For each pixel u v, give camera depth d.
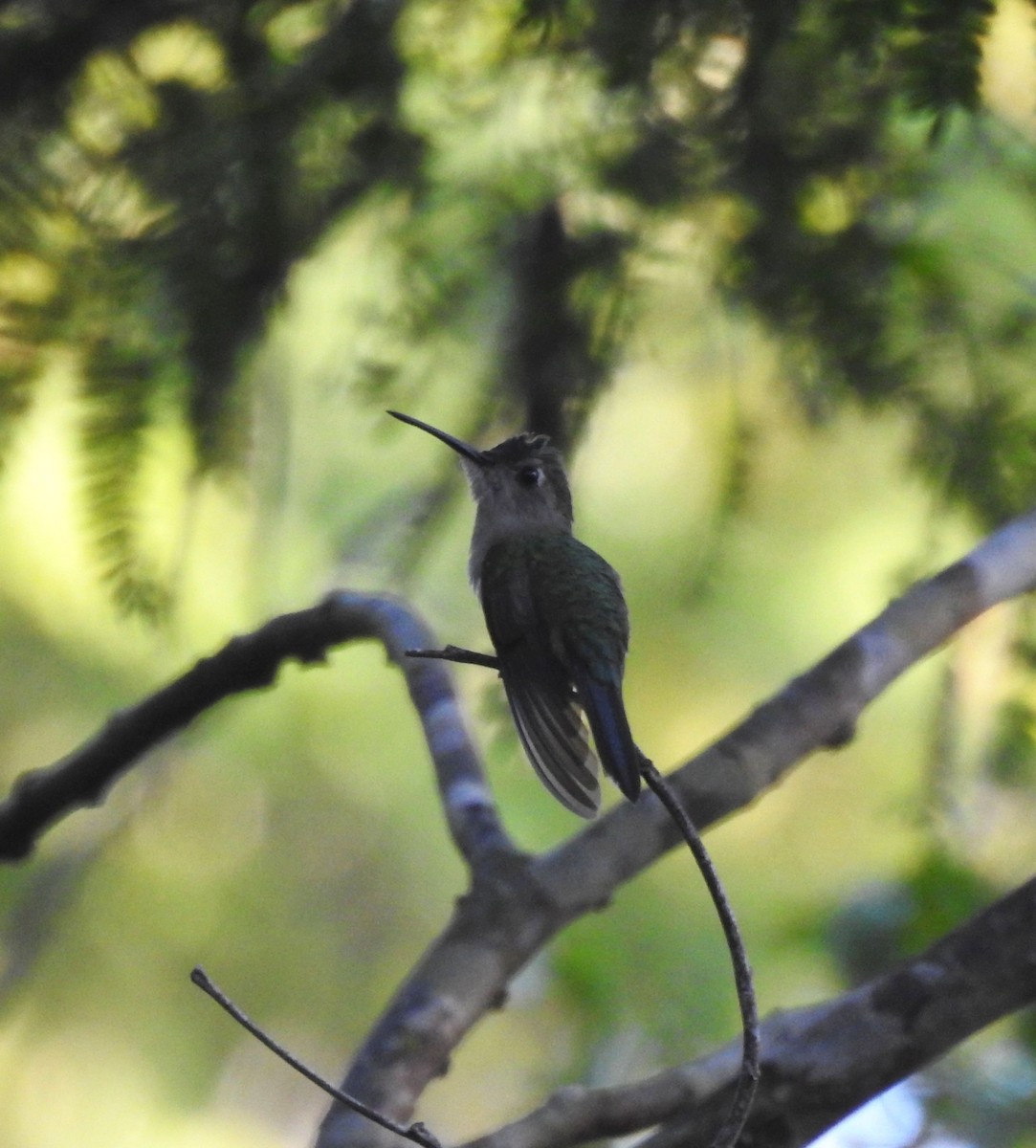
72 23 6.39
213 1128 15.23
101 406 6.18
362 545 8.11
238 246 6.05
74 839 9.77
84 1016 14.30
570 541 8.28
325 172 6.21
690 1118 5.30
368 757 13.13
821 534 9.70
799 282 6.36
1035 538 6.50
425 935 14.79
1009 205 6.50
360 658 12.90
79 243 6.14
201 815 13.42
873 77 5.76
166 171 6.07
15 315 6.12
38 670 11.84
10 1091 13.42
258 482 7.16
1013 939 5.31
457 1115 15.42
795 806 11.85
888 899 8.67
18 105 6.33
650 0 5.67
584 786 6.81
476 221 6.49
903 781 10.76
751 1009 4.24
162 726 7.93
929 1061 5.27
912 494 9.45
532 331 6.69
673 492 10.00
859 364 6.39
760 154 6.20
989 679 7.14
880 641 6.32
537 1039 10.32
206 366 6.17
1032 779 7.53
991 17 5.01
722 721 11.36
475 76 6.43
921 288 6.39
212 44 6.47
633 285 6.61
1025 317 6.39
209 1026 14.85
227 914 14.17
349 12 6.23
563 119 6.32
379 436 7.19
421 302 6.68
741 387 7.11
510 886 5.94
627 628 7.97
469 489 8.34
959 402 6.47
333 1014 15.14
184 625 7.75
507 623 7.84
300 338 7.36
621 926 10.87
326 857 14.16
